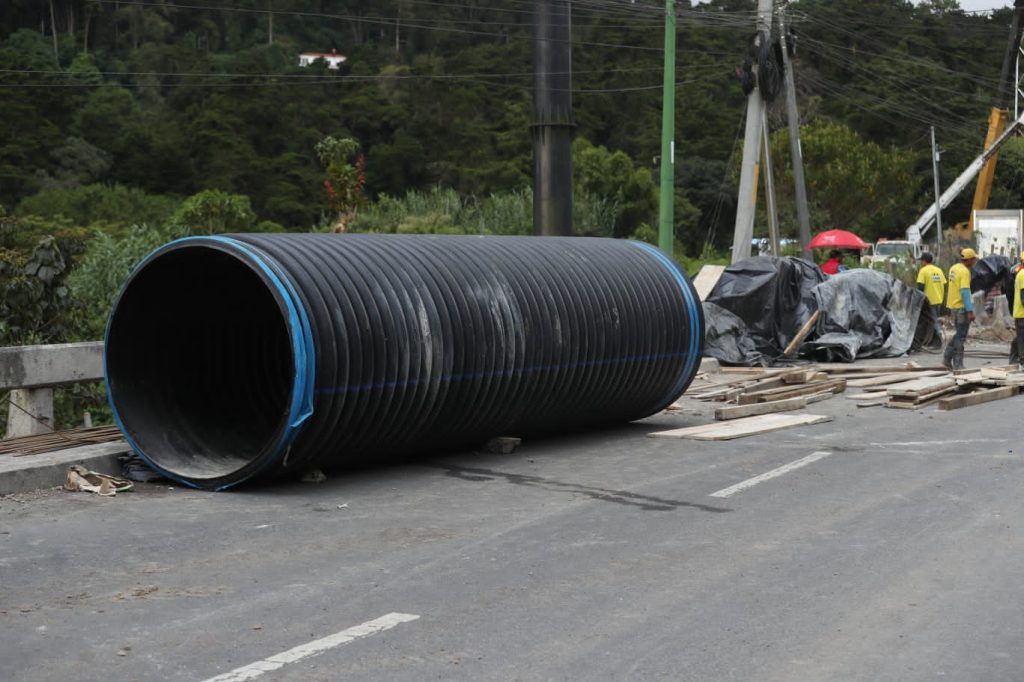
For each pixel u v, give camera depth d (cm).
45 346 1106
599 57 8288
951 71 8250
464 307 1039
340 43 11288
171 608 604
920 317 2330
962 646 544
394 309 977
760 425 1274
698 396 1573
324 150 3478
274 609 602
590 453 1132
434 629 568
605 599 621
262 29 10956
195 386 1092
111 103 8244
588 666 516
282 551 728
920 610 600
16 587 646
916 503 872
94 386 1455
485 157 7425
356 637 555
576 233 4775
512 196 4272
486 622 579
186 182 7256
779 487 941
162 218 6278
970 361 2150
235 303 1138
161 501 896
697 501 887
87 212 6438
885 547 736
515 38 9175
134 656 529
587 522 813
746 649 539
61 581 658
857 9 8400
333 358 913
